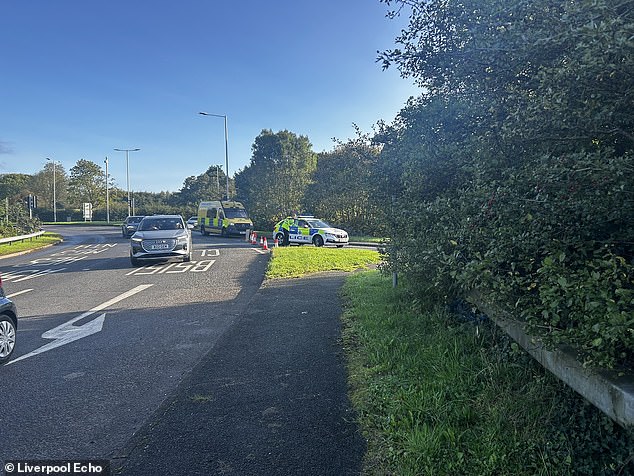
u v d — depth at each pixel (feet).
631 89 7.96
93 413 13.94
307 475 10.12
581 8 7.77
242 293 34.78
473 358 14.51
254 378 15.94
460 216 12.41
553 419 10.35
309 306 27.58
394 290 27.61
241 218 115.96
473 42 11.49
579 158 8.29
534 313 9.39
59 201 285.23
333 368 16.69
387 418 11.85
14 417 13.74
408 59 14.28
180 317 26.89
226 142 127.95
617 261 8.23
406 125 19.15
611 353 7.62
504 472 9.24
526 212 9.44
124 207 269.23
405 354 16.30
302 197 132.57
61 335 23.27
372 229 24.21
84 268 54.13
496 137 10.77
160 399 14.93
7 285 41.73
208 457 10.98
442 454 10.01
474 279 10.43
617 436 8.43
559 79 8.31
